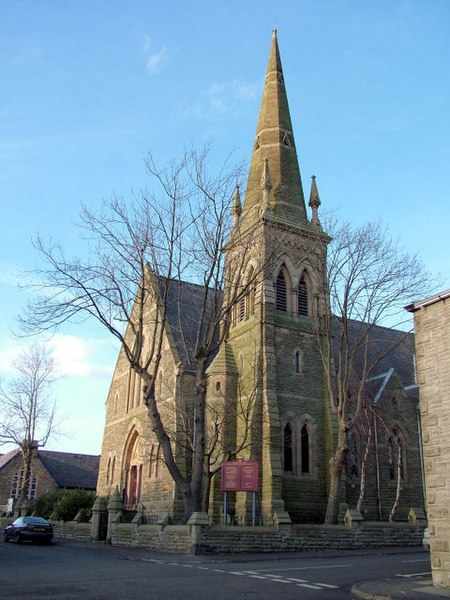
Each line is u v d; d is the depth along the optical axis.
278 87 43.88
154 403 26.67
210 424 33.69
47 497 48.22
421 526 30.27
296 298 37.38
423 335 16.53
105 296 26.92
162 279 32.28
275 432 31.97
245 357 35.69
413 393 42.12
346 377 31.20
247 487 26.88
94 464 74.56
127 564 18.64
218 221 28.58
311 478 33.50
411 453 39.47
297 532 25.84
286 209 39.25
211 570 17.00
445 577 14.15
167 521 27.94
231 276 34.88
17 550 25.59
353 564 19.39
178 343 37.88
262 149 41.81
